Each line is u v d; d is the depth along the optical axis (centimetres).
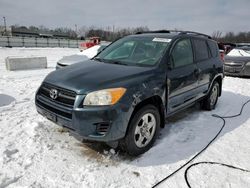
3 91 604
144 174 275
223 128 414
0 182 248
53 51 2270
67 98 283
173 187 255
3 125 386
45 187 246
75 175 267
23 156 299
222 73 537
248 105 567
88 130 269
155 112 324
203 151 331
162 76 331
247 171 286
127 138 291
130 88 284
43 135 356
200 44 457
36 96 332
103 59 396
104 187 250
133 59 373
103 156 307
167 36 397
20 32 5538
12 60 982
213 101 521
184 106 403
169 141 355
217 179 270
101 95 269
